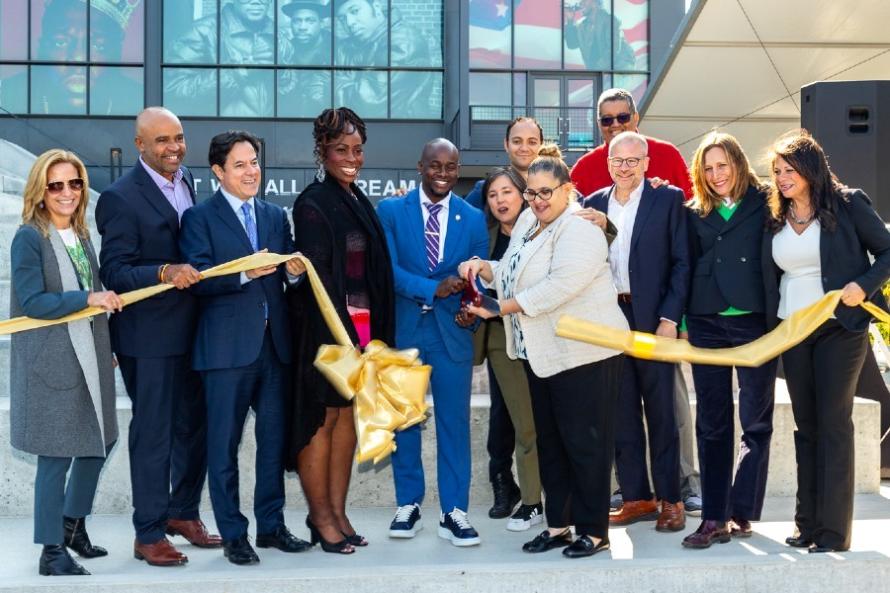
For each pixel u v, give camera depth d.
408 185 21.69
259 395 4.15
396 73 21.67
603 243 3.96
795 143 3.96
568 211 4.05
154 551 3.93
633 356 4.37
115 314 3.98
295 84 21.44
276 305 4.09
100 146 20.98
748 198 4.24
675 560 3.83
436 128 21.81
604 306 4.01
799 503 4.14
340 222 4.14
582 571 3.73
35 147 20.91
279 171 21.33
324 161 4.20
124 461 4.86
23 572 3.81
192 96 21.22
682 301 4.30
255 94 21.34
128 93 21.06
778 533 4.36
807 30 10.88
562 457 4.16
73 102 20.95
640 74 21.73
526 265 4.04
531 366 4.02
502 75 21.66
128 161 21.02
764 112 12.91
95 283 3.97
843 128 6.35
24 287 3.67
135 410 3.97
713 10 10.59
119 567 3.92
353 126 4.18
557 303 3.91
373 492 5.04
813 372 4.01
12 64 20.83
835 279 3.92
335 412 4.16
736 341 4.21
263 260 3.88
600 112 5.05
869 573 3.83
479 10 21.55
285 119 21.41
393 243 4.47
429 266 4.44
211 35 21.20
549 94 21.67
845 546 3.96
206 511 4.95
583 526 4.03
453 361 4.38
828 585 3.81
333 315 3.96
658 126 13.48
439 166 4.42
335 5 21.50
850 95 6.35
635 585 3.75
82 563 3.98
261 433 4.17
